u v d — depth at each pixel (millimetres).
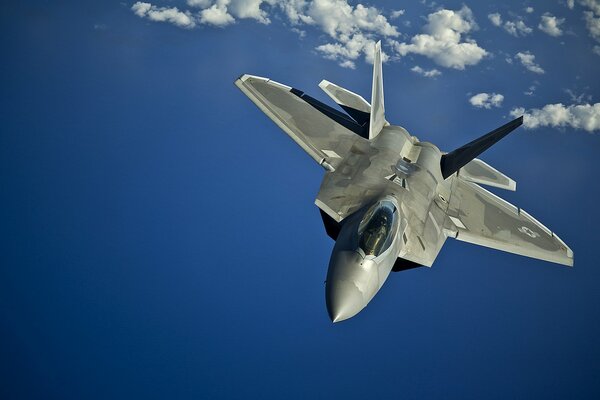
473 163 22750
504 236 19344
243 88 21828
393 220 15508
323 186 18156
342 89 23875
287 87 23016
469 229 19000
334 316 13648
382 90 21562
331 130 21156
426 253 16750
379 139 21250
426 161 20812
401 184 18641
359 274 14211
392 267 16781
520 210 21453
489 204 20969
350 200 17391
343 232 15828
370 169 19094
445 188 20547
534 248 19250
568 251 19906
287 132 20266
